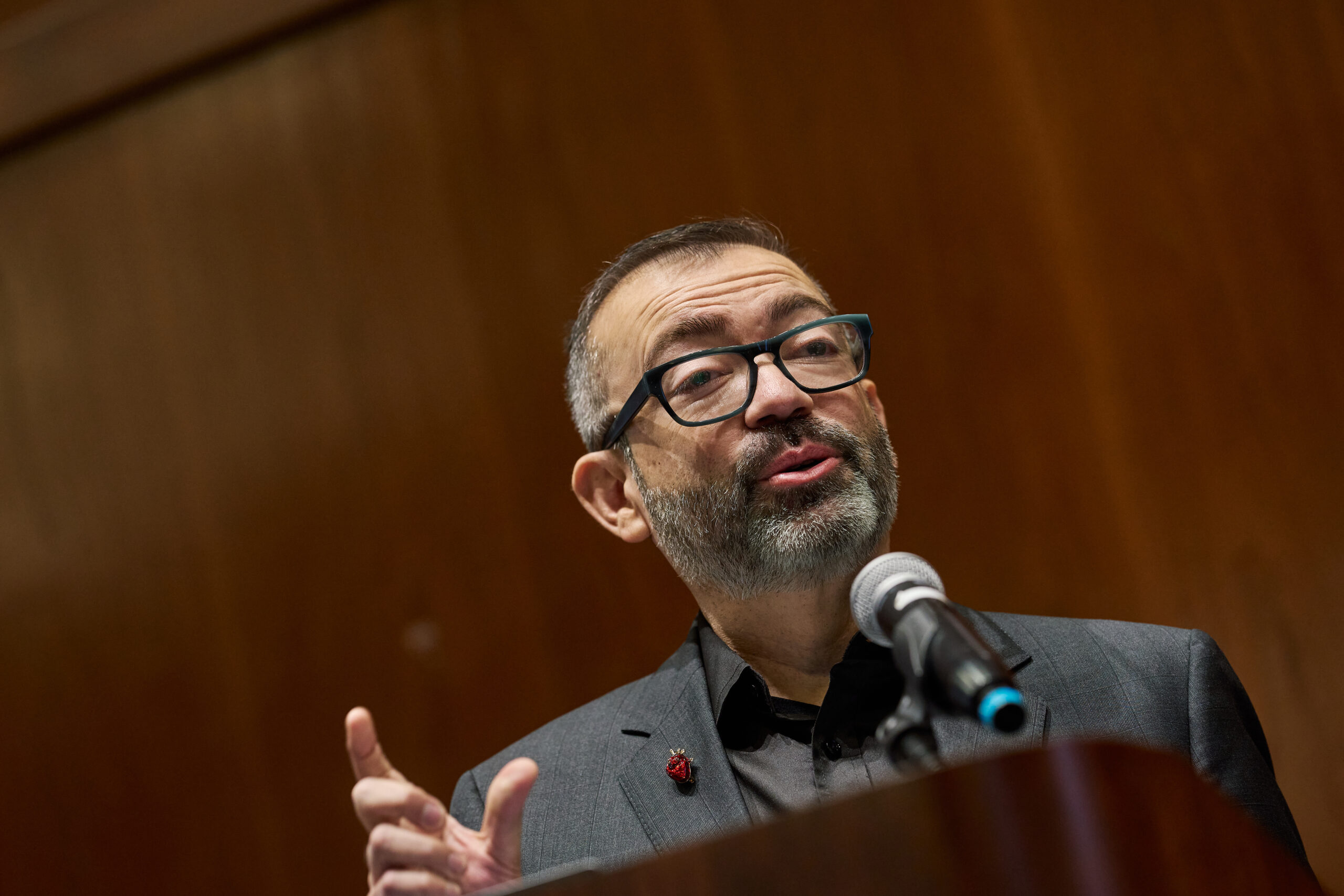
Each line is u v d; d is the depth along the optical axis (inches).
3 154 161.9
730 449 85.2
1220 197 124.0
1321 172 121.4
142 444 153.7
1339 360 118.9
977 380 128.5
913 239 131.6
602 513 101.3
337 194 149.1
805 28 136.9
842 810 38.0
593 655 136.6
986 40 131.6
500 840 57.1
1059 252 127.5
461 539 141.7
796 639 89.1
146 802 148.6
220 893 144.4
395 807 57.4
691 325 90.3
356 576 144.6
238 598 148.3
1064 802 39.2
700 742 85.6
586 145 141.6
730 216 136.3
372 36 149.6
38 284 159.5
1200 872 40.0
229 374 151.3
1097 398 125.0
